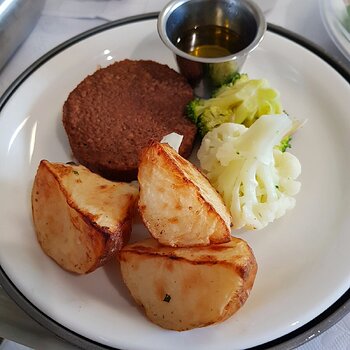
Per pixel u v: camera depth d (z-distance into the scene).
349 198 0.25
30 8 0.32
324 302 0.21
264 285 0.22
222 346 0.20
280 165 0.25
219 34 0.30
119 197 0.22
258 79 0.28
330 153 0.27
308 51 0.30
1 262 0.23
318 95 0.29
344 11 0.30
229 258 0.19
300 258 0.23
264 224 0.23
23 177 0.26
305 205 0.25
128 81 0.28
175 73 0.29
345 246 0.23
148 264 0.20
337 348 0.21
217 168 0.25
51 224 0.22
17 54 0.32
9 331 0.22
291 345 0.20
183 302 0.19
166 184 0.21
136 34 0.32
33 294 0.22
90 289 0.22
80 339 0.21
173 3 0.28
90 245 0.20
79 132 0.26
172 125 0.27
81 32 0.33
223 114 0.27
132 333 0.20
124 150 0.26
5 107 0.28
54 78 0.30
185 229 0.20
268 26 0.31
